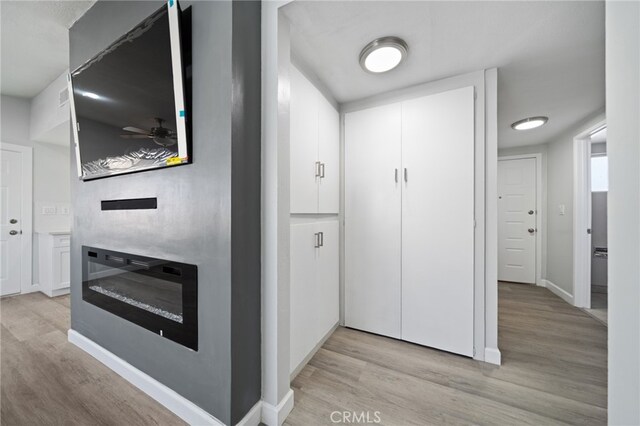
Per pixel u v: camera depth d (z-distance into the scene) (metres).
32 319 2.39
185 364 1.25
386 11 1.29
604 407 1.34
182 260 1.26
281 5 1.23
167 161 1.27
